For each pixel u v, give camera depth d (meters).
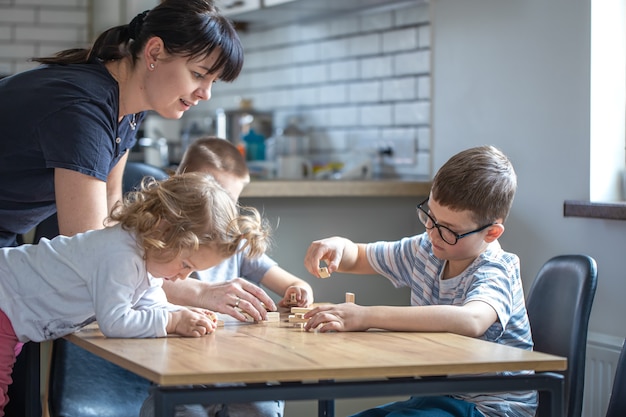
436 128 3.73
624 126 3.03
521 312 2.11
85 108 2.01
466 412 1.96
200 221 1.84
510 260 2.13
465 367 1.57
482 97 3.44
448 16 3.63
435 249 2.10
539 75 3.16
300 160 4.90
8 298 1.90
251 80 5.70
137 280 1.86
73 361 2.57
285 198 3.50
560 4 3.07
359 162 4.71
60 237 1.94
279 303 2.38
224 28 2.11
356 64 4.79
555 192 3.10
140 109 2.16
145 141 5.43
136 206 1.87
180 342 1.76
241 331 1.92
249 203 3.46
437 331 1.91
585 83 2.98
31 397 2.13
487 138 3.42
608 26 2.99
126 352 1.64
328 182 3.51
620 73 3.02
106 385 2.57
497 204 2.06
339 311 1.92
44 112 1.99
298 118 5.27
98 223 2.01
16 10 5.42
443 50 3.67
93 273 1.84
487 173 2.06
